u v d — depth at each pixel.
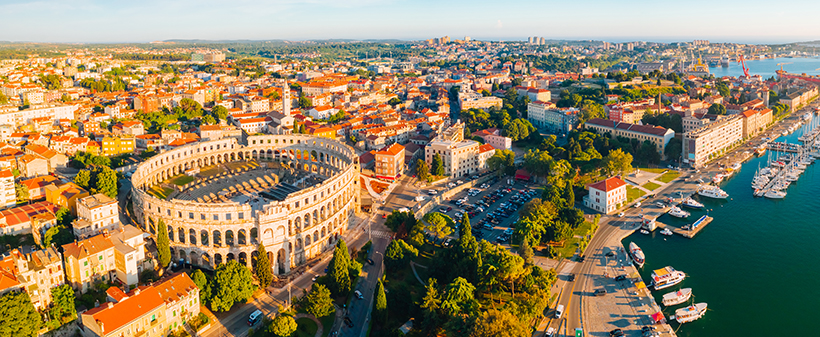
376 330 191.62
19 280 170.62
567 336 193.00
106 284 193.88
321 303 192.38
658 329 197.50
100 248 194.50
